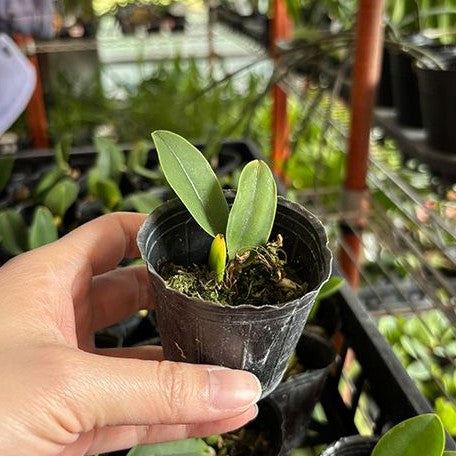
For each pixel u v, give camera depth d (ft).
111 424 0.54
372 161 1.36
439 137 1.23
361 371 0.86
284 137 1.80
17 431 0.50
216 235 0.54
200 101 2.25
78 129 2.34
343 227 1.29
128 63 3.03
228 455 0.80
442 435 0.57
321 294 0.82
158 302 0.53
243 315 0.48
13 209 1.32
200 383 0.53
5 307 0.58
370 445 0.68
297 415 0.84
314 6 1.79
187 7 3.34
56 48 2.45
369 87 1.12
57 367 0.52
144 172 1.40
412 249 1.13
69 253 0.70
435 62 1.17
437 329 1.33
